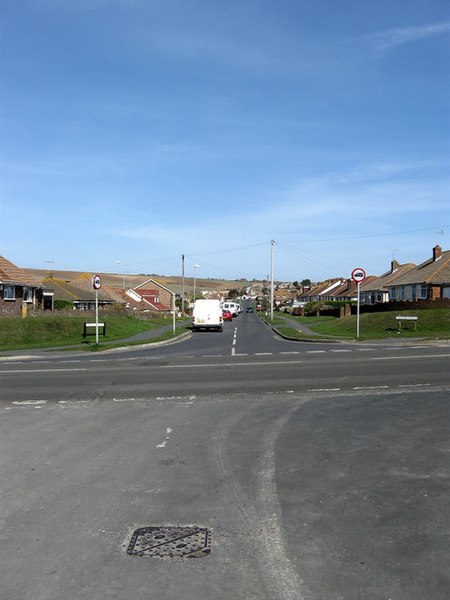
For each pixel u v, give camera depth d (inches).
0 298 1831.9
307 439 341.4
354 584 169.3
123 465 292.4
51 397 501.0
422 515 221.6
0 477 273.6
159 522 217.9
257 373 642.2
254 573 177.0
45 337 1350.9
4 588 168.4
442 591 164.9
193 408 442.9
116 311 2165.4
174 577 174.6
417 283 2201.0
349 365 698.2
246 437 348.8
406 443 327.9
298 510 229.1
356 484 259.3
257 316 3710.6
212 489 255.0
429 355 799.7
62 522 218.2
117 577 174.7
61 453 315.6
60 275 5275.6
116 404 463.8
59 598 162.9
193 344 1206.9
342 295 3988.7
